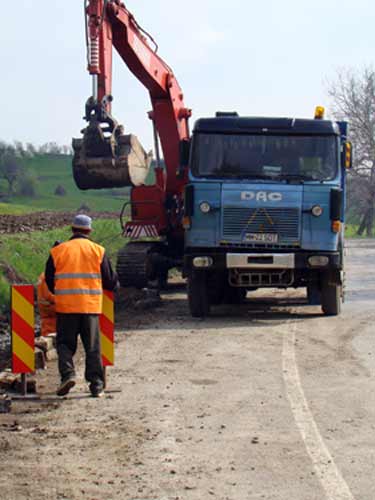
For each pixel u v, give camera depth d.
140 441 10.46
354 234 104.75
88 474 9.20
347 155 21.77
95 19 22.44
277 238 20.80
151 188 26.53
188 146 21.61
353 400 12.52
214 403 12.40
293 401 12.46
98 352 13.02
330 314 21.98
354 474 9.16
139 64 25.16
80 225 13.42
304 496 8.48
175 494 8.57
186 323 20.66
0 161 176.75
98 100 22.72
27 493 8.60
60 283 13.05
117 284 13.41
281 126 21.17
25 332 13.09
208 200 20.97
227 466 9.46
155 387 13.51
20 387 13.32
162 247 27.78
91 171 23.16
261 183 20.89
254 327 19.89
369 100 97.44
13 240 34.69
